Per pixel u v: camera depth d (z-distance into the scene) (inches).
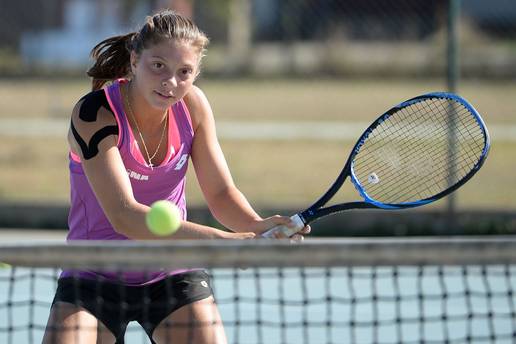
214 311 360.8
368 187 453.7
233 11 2368.4
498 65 2293.3
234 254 301.0
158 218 324.5
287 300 652.7
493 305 629.9
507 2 2425.0
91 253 301.9
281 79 2522.1
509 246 305.0
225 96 2207.2
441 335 561.9
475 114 390.6
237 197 375.6
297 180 1123.3
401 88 2265.0
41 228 927.0
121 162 348.5
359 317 606.2
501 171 1159.6
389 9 2426.2
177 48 341.1
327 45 2491.4
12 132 1569.9
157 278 360.5
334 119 1809.8
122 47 381.7
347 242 305.0
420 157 456.8
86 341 337.4
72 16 2428.6
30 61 2332.7
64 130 1612.9
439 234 886.4
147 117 354.9
